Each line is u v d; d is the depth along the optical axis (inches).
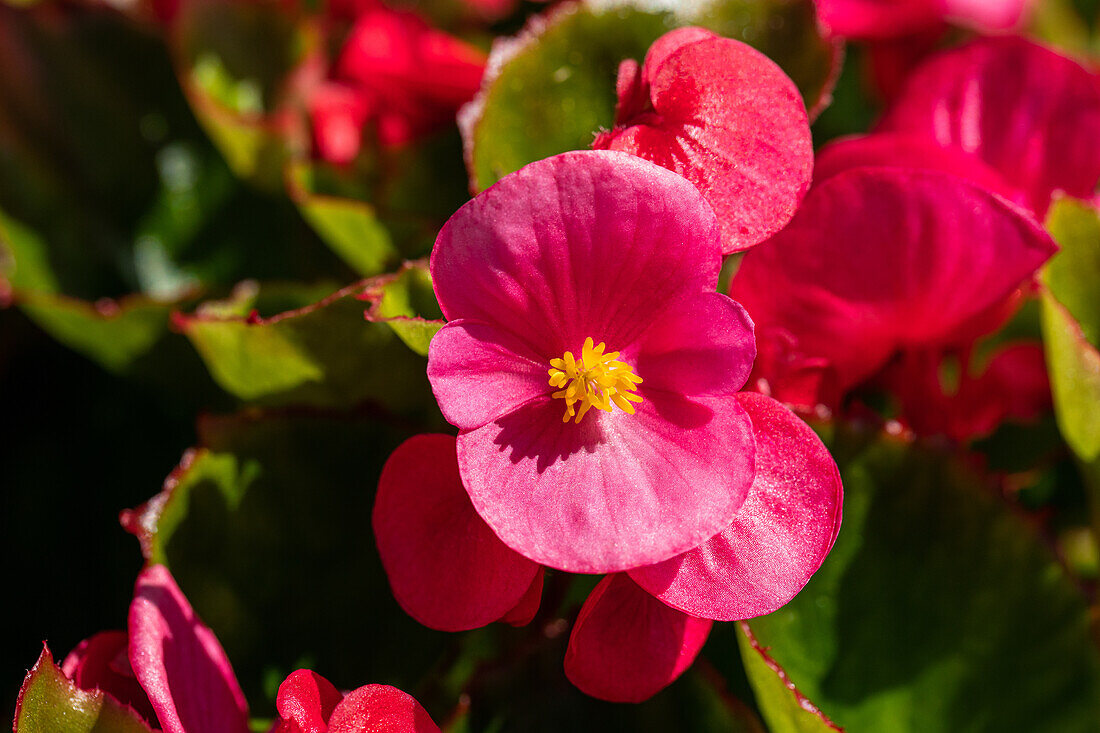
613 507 8.0
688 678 9.0
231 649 9.1
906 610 9.1
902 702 9.1
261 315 9.5
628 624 8.3
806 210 8.7
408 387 9.3
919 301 8.9
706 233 8.1
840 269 8.8
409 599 8.2
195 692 8.5
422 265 8.8
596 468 8.1
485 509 8.0
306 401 9.4
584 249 8.1
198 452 9.1
